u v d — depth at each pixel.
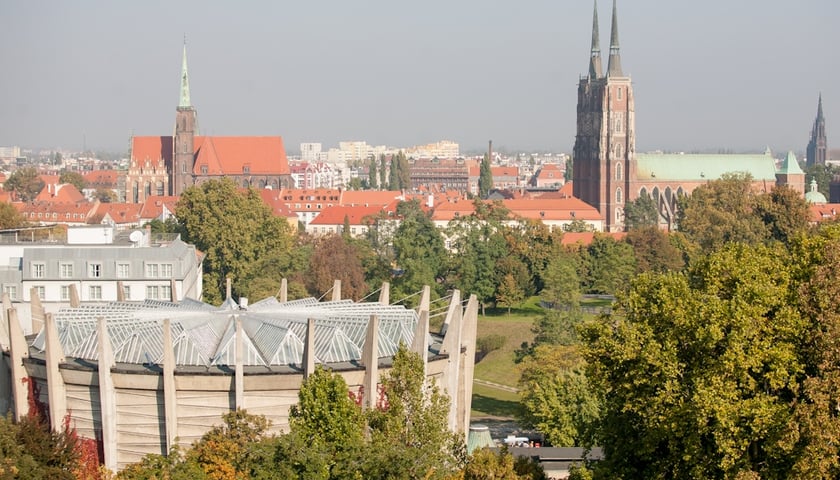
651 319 188.00
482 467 178.62
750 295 181.38
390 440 182.50
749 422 168.88
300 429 187.50
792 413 167.88
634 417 184.00
